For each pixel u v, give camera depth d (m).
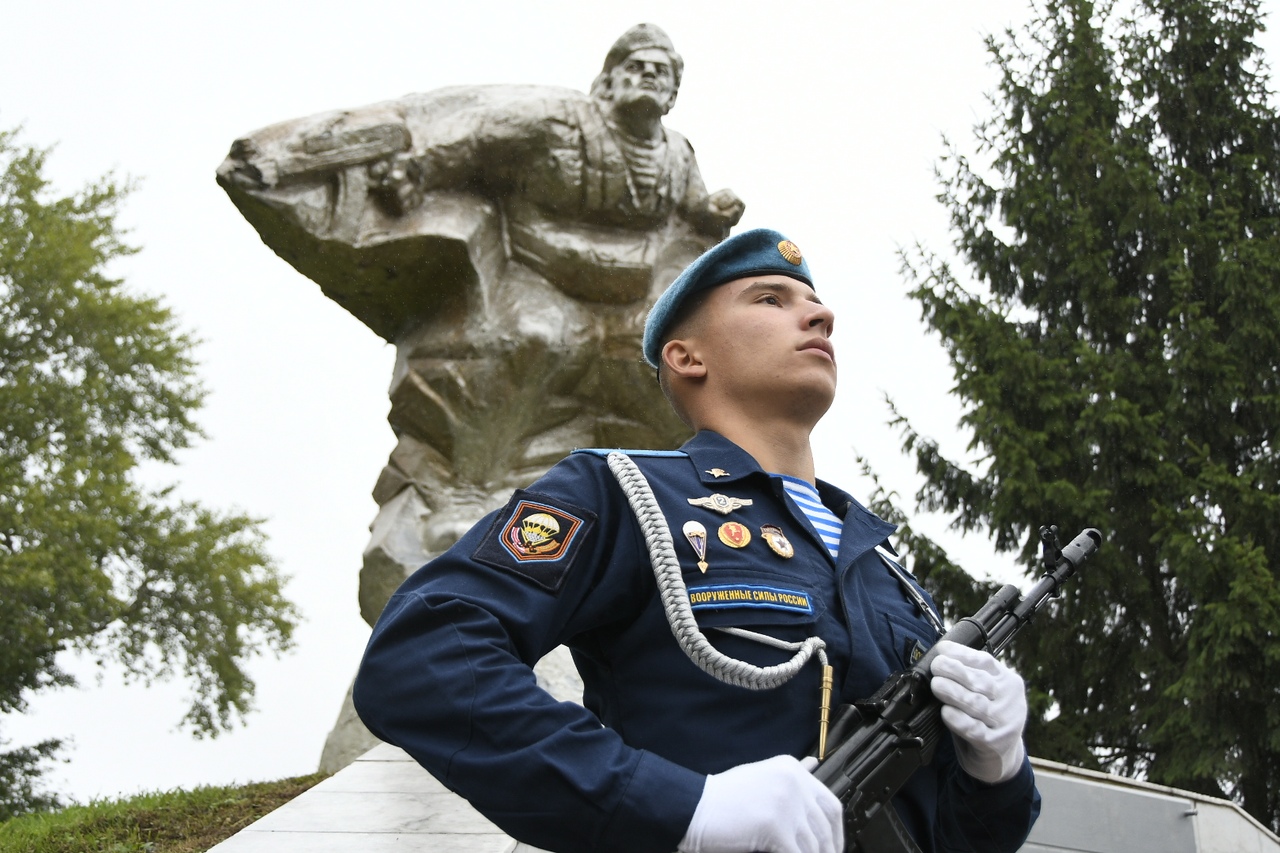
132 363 21.45
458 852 4.07
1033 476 14.72
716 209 9.34
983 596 15.31
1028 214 17.08
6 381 20.48
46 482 18.61
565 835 1.79
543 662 7.07
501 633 1.96
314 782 7.47
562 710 1.86
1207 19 17.92
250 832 4.33
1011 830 2.26
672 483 2.25
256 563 20.80
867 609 2.24
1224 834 7.43
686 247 9.31
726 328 2.52
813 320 2.52
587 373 8.91
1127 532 15.37
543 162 8.72
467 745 1.85
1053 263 17.23
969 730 1.99
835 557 2.26
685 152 9.36
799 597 2.11
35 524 17.69
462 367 8.55
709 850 1.73
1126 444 14.85
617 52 9.09
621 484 2.17
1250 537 13.36
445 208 8.52
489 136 8.58
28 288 20.38
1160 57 18.20
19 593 17.70
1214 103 17.84
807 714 2.02
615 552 2.13
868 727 1.97
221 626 20.55
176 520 20.58
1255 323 15.45
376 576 8.34
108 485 19.09
